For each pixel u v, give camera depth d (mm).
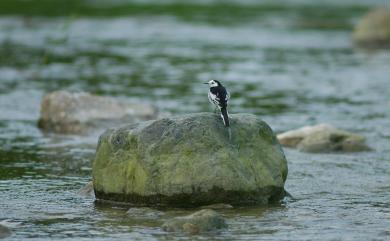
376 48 37000
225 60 32500
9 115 22547
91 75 28906
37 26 40469
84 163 17062
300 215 12945
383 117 22656
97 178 13930
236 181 13195
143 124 13898
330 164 17125
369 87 27422
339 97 25672
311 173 16281
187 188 13094
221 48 35500
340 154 18141
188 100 24797
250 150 13672
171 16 46000
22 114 22719
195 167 13180
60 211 13195
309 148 18375
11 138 19656
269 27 42688
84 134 20391
